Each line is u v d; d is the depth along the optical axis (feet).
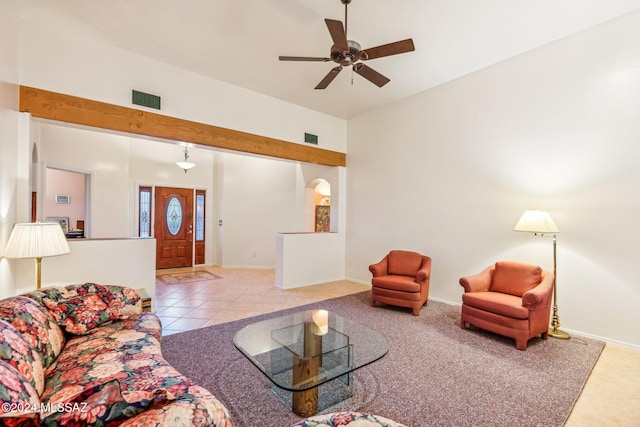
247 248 23.99
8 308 5.27
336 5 9.12
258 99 15.53
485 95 13.01
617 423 6.09
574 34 10.59
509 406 6.57
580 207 10.52
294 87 14.92
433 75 13.69
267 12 9.49
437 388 7.22
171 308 13.24
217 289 16.72
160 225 22.98
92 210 17.81
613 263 9.86
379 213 17.63
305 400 6.23
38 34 10.01
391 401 6.72
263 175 23.85
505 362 8.50
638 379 7.68
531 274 10.62
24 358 4.56
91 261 11.13
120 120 11.55
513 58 12.13
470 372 7.95
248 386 7.22
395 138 16.78
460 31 10.41
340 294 15.76
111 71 11.38
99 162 18.16
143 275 12.28
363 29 10.30
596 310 10.18
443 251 14.57
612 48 9.82
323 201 24.38
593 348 9.41
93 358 5.60
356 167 19.06
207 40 11.03
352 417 4.20
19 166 9.57
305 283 17.76
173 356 8.67
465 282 11.09
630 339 9.52
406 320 11.87
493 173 12.80
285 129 16.67
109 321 7.29
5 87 8.51
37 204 13.78
